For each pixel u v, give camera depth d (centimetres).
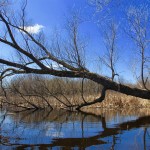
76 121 1527
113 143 957
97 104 2491
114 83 1731
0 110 2275
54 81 2611
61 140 1005
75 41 1761
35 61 1706
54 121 1530
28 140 1003
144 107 2433
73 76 1750
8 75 1786
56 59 1744
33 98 2556
